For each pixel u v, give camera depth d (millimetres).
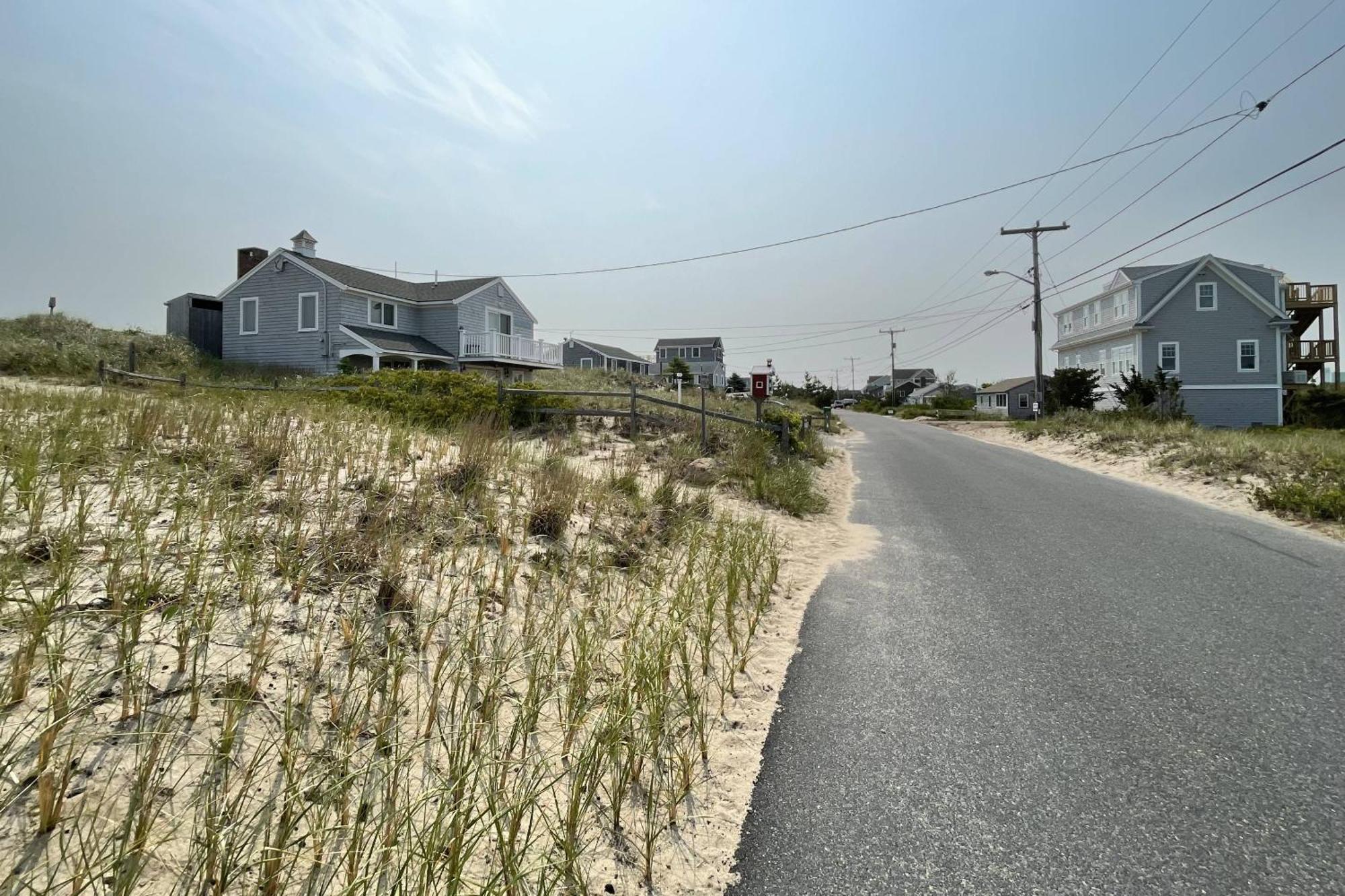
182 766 2004
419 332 29047
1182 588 5234
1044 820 2379
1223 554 6375
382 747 2264
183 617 2447
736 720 3109
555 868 1852
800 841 2264
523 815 2213
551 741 2654
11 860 1601
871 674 3633
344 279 25281
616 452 9961
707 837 2275
